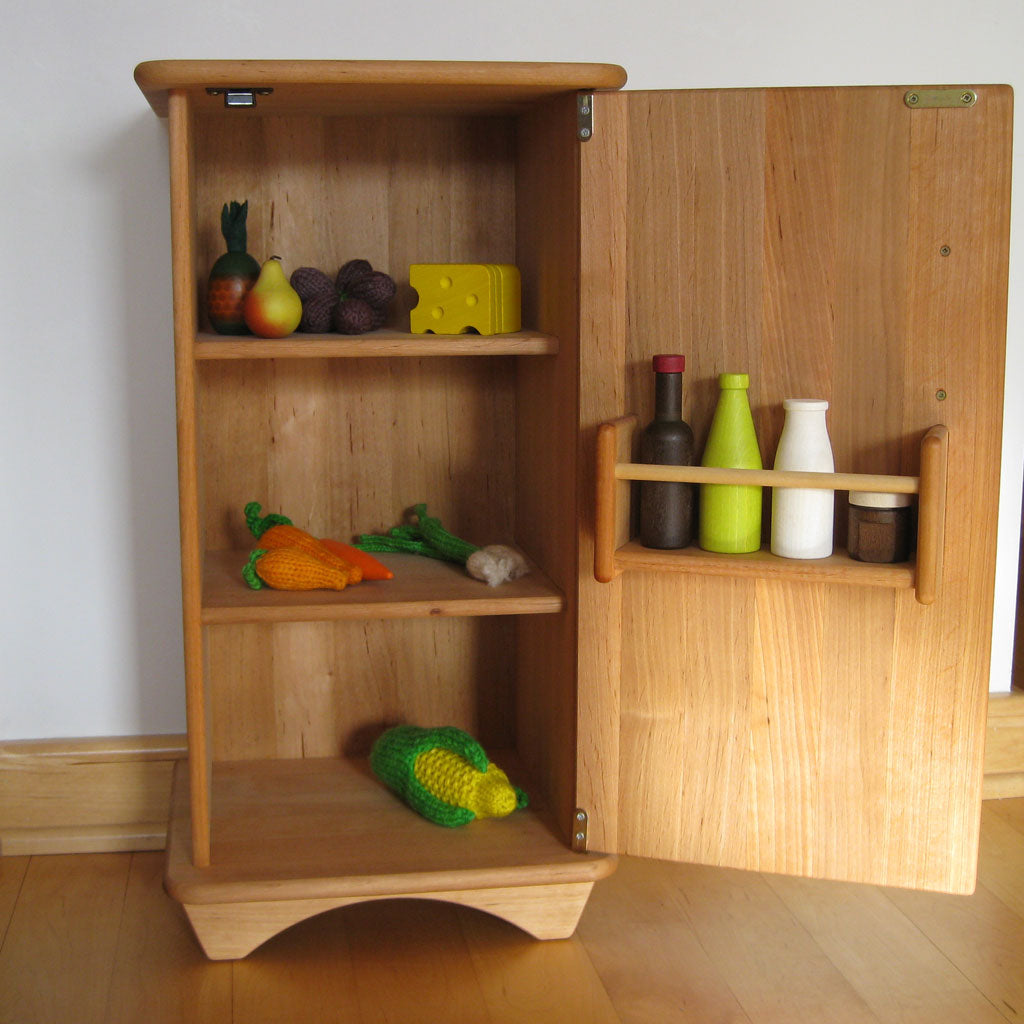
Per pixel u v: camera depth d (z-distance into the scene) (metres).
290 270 1.69
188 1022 1.35
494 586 1.56
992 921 1.58
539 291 1.61
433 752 1.61
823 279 1.41
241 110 1.57
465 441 1.77
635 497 1.52
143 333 1.72
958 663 1.45
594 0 1.72
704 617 1.49
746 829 1.53
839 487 1.35
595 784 1.51
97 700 1.80
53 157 1.67
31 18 1.63
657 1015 1.36
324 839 1.54
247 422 1.72
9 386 1.70
